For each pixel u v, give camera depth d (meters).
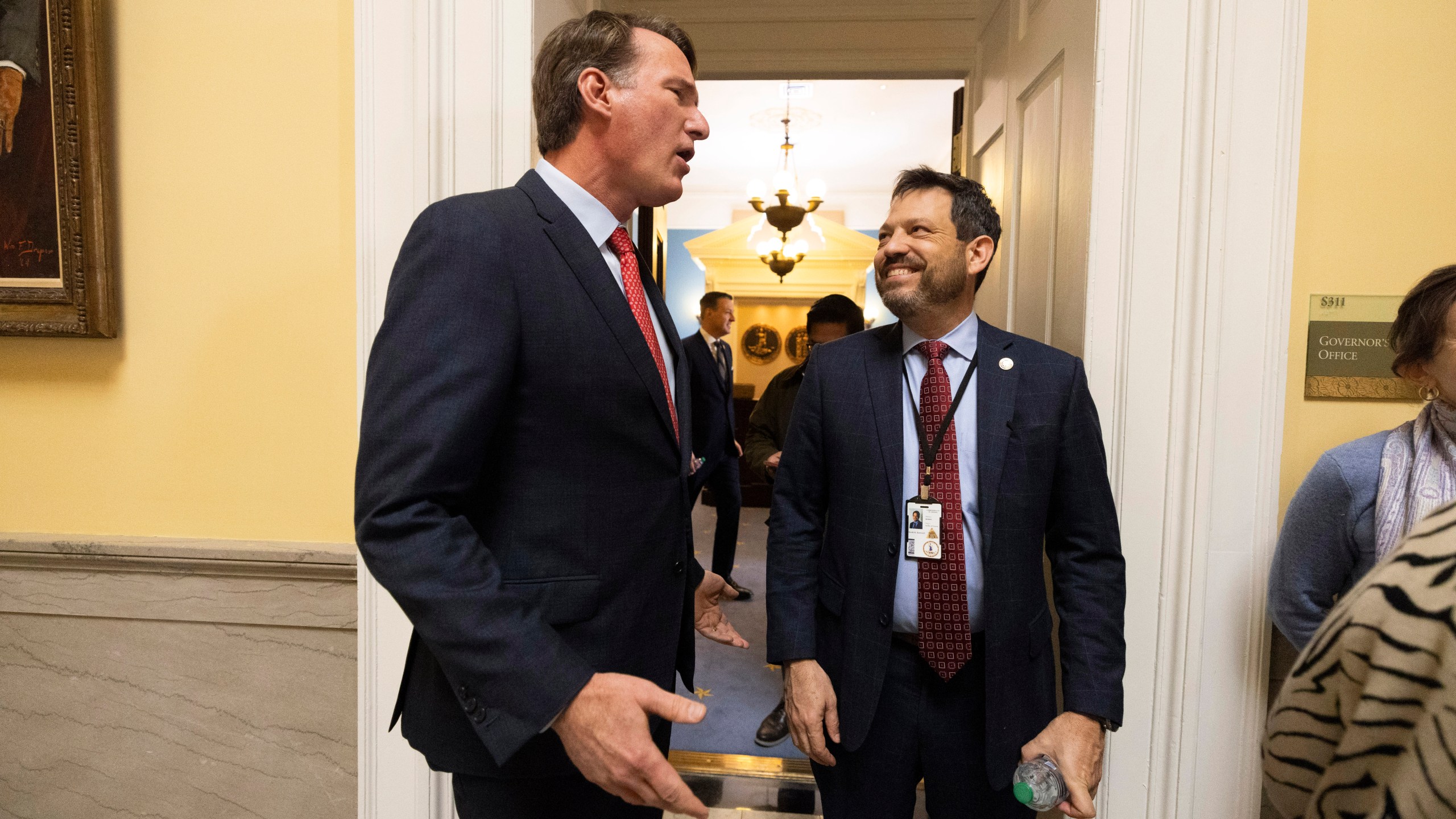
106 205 1.43
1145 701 1.38
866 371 1.28
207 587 1.47
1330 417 1.36
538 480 0.84
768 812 2.00
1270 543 1.34
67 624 1.50
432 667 0.89
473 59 1.38
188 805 1.52
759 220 9.02
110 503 1.50
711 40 2.53
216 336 1.47
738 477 3.26
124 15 1.44
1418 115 1.32
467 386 0.74
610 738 0.69
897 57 2.47
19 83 1.39
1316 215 1.34
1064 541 1.23
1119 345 1.35
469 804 0.89
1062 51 1.48
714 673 2.96
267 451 1.47
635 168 0.95
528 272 0.83
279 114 1.43
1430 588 0.42
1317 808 0.50
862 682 1.18
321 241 1.44
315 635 1.47
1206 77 1.30
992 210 1.23
